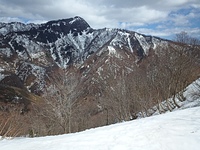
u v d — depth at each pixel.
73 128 29.38
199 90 26.81
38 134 27.05
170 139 8.48
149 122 10.65
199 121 10.05
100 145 8.65
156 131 9.23
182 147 8.02
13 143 10.00
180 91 29.20
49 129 27.38
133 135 9.21
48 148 8.76
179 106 26.81
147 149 8.04
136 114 28.06
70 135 10.56
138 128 9.95
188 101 27.48
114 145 8.50
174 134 8.82
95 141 9.11
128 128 10.19
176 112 12.28
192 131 8.98
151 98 27.06
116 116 29.22
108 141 8.96
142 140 8.66
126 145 8.42
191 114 11.44
